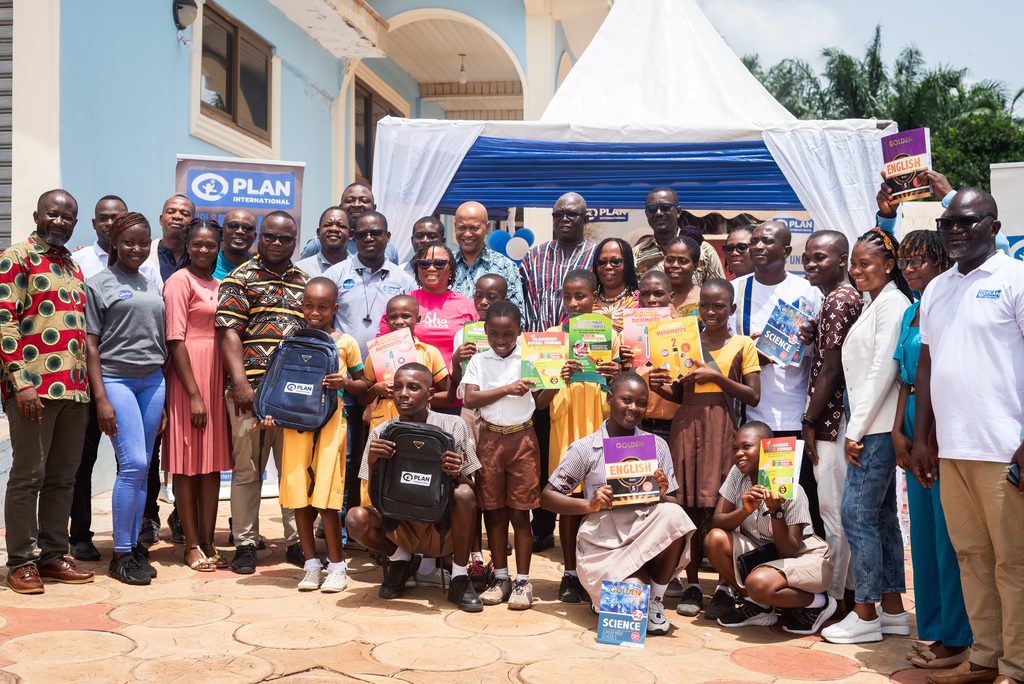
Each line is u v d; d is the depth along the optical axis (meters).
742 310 5.07
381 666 3.48
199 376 4.98
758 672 3.54
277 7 10.18
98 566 5.06
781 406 4.60
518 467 4.47
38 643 3.67
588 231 10.60
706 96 8.00
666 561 4.09
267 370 4.77
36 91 6.69
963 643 3.62
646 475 4.10
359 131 13.47
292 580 4.86
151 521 5.59
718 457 4.48
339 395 4.75
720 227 11.30
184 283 4.98
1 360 4.38
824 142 6.81
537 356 4.49
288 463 4.69
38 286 4.44
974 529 3.39
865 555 3.97
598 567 4.09
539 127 7.17
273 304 5.05
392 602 4.46
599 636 3.89
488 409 4.52
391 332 4.94
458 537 4.42
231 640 3.77
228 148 9.38
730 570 4.20
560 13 12.32
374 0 12.42
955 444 3.34
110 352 4.75
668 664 3.62
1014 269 3.31
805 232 10.96
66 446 4.64
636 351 4.80
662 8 8.64
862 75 29.30
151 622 4.00
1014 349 3.27
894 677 3.52
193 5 8.36
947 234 3.42
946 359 3.41
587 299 4.89
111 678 3.29
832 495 4.24
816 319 4.45
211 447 5.02
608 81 8.27
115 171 7.48
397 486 4.30
